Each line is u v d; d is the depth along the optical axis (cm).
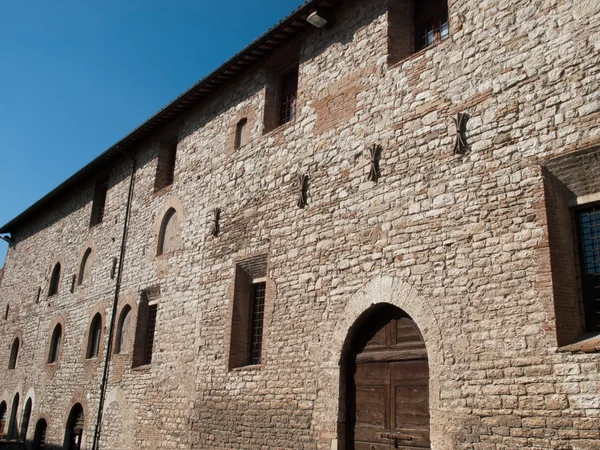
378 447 962
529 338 793
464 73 980
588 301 801
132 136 1909
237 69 1509
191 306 1462
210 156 1569
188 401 1362
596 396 713
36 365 2273
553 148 832
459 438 830
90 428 1739
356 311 1035
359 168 1112
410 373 952
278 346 1167
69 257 2283
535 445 753
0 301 2870
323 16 1259
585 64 827
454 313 887
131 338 1681
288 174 1273
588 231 822
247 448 1166
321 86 1261
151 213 1777
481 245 881
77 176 2277
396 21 1162
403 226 999
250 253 1314
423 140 1012
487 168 905
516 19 930
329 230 1134
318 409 1051
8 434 2300
